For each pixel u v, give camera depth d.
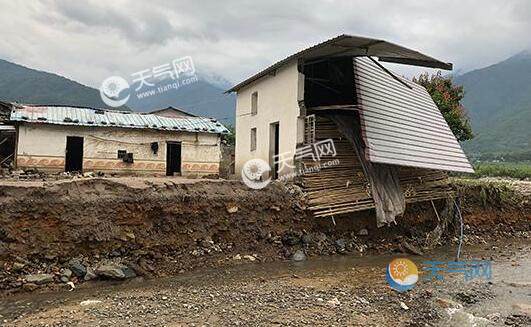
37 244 13.37
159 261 14.95
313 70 23.83
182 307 11.03
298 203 18.55
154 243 15.12
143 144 27.52
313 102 24.17
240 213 17.25
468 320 11.49
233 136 40.88
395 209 20.42
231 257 16.25
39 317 10.48
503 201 27.28
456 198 25.00
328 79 23.56
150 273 14.30
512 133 152.25
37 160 24.78
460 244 21.53
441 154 24.05
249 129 25.53
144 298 11.77
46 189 13.90
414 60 21.55
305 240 18.17
